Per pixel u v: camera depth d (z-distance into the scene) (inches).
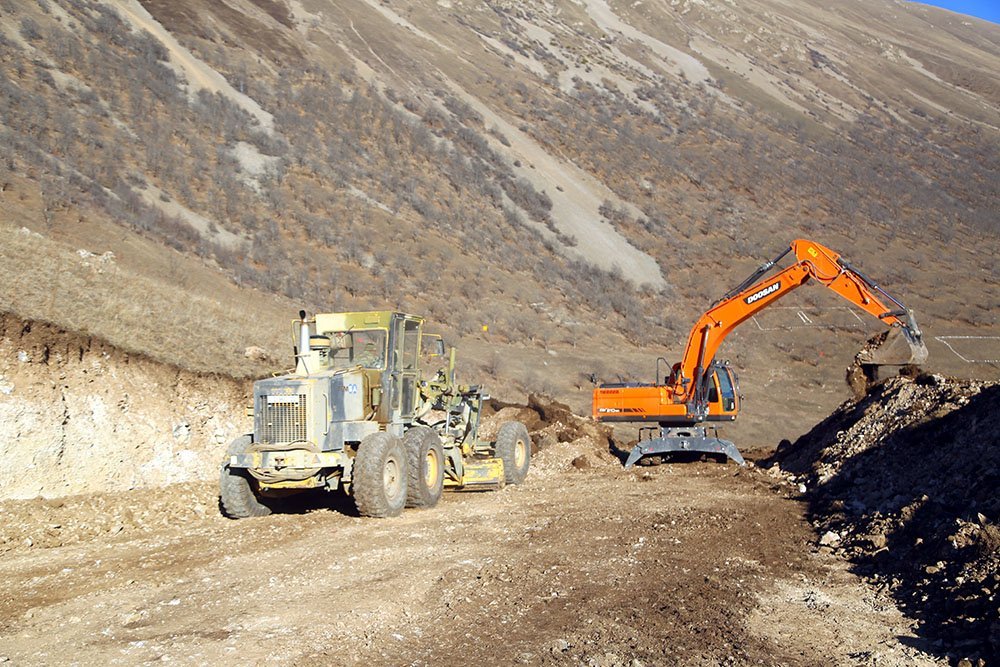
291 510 488.4
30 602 309.9
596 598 295.7
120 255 1663.4
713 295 2849.4
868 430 602.9
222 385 629.0
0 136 2025.1
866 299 680.4
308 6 4862.2
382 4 5477.4
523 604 290.7
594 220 3383.4
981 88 7372.1
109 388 547.5
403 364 500.4
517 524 431.8
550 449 740.7
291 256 2224.4
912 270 3189.0
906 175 4722.0
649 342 2362.2
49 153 2094.0
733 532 407.2
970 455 433.7
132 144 2439.7
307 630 265.4
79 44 2908.5
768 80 6309.1
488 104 4382.4
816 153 4820.4
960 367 2133.4
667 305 2751.0
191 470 573.3
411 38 5032.0
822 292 2795.3
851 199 4084.6
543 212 3265.3
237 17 4173.2
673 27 6948.8
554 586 311.7
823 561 354.3
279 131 3105.3
